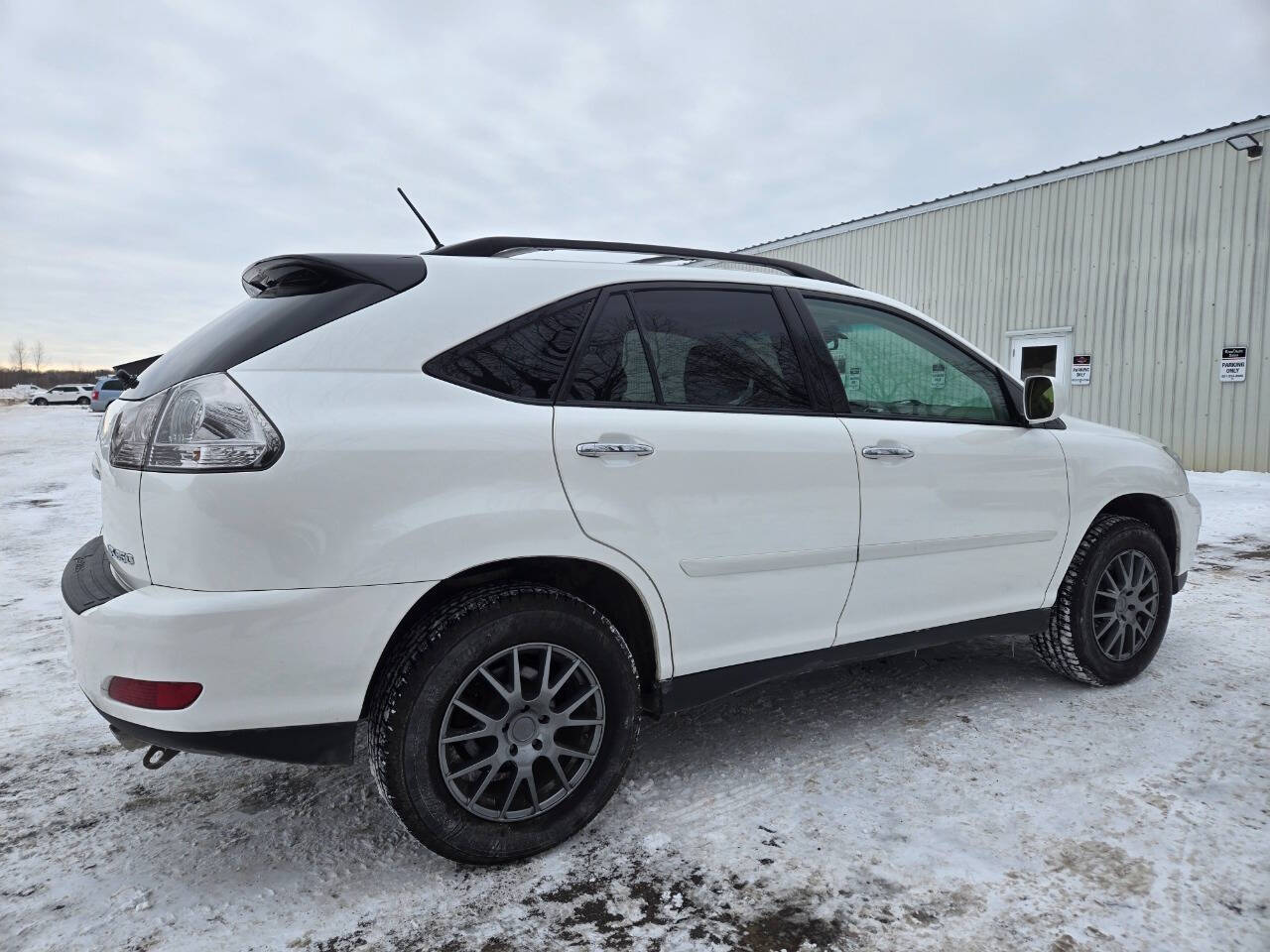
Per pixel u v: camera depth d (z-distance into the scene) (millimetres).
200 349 1988
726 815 2301
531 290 2199
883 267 14250
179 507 1742
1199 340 10477
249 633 1736
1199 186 10406
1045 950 1713
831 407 2623
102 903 1932
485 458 1969
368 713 1989
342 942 1788
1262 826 2174
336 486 1796
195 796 2469
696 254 2596
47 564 6012
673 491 2234
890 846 2125
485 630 1976
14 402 54375
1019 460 2963
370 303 1997
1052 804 2318
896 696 3191
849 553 2572
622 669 2195
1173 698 3115
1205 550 5949
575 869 2059
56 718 3098
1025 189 12180
